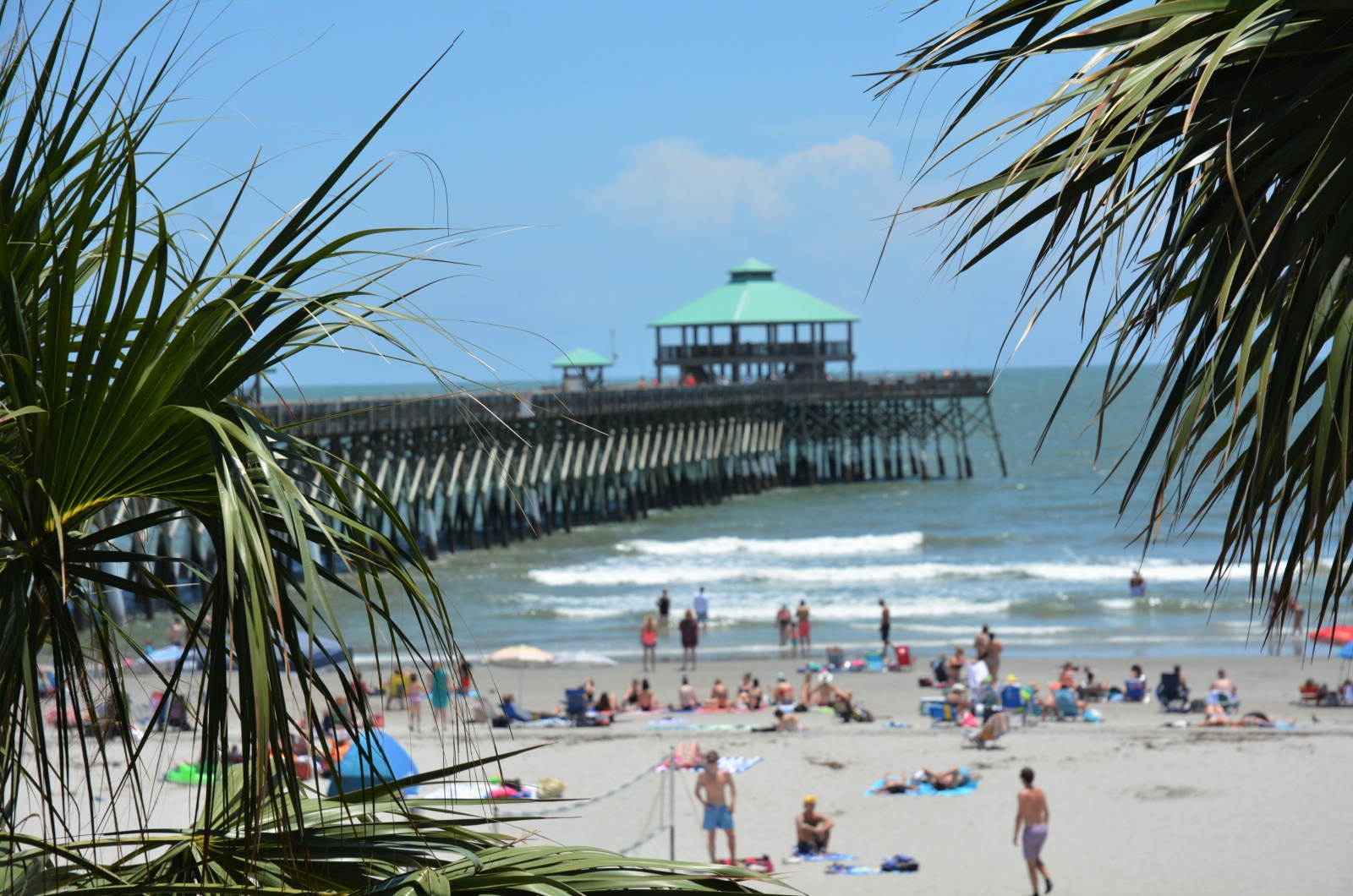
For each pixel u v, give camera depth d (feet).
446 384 10.69
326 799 12.39
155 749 52.39
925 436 334.44
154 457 11.19
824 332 324.39
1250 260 9.30
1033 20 10.16
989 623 153.58
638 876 11.28
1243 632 140.15
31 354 11.09
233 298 11.10
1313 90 8.99
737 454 301.63
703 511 278.87
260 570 9.93
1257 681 111.96
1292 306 9.00
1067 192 10.05
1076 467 382.22
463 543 229.86
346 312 10.68
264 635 9.71
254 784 9.71
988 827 67.87
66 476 11.10
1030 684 110.22
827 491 315.78
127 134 11.93
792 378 322.34
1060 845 64.75
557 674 124.77
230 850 11.97
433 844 12.01
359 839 12.03
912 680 115.44
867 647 136.05
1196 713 97.40
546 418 228.84
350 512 11.63
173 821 43.09
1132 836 65.72
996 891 58.54
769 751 85.10
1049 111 10.00
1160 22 9.78
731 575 193.16
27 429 11.05
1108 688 106.11
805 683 102.99
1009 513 274.77
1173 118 10.12
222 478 10.02
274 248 11.19
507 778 71.72
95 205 12.44
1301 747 81.82
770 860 63.21
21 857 11.84
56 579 11.48
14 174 12.08
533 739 87.40
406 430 190.70
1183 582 183.42
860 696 108.78
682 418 276.62
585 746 86.33
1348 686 99.50
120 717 12.26
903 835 66.85
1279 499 10.61
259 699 9.47
